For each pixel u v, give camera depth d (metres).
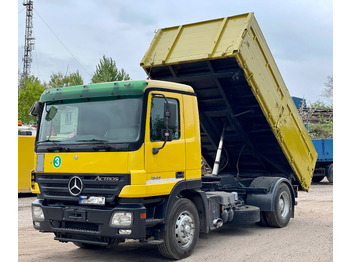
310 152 11.22
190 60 8.53
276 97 9.55
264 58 9.14
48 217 6.84
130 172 6.22
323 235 9.04
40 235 9.26
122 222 6.21
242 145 10.52
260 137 10.08
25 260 7.17
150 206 6.81
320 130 27.95
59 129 7.01
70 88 7.13
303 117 29.36
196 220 7.45
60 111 7.11
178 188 7.01
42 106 7.36
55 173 6.86
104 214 6.31
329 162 20.86
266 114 9.10
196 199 7.74
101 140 6.54
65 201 6.80
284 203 10.18
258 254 7.43
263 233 9.38
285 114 9.95
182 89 7.35
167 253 6.91
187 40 8.99
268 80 9.24
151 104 6.63
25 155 15.70
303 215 11.71
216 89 9.21
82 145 6.63
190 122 7.46
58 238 6.87
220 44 8.38
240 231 9.62
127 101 6.60
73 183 6.65
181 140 7.18
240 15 8.58
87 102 6.89
